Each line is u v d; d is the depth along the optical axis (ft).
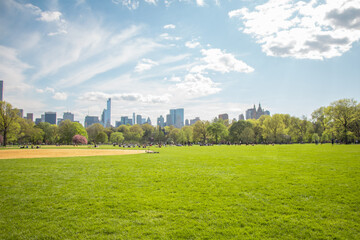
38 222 27.09
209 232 24.08
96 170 63.05
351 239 22.41
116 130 615.57
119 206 32.01
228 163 77.05
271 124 366.43
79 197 36.37
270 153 122.62
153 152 151.02
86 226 25.82
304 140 383.65
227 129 455.63
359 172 54.39
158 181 47.80
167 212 29.68
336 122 268.62
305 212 29.30
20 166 72.49
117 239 22.76
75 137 360.69
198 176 52.70
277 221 26.66
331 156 94.73
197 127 463.42
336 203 32.48
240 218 27.58
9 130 281.95
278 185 42.73
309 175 51.83
